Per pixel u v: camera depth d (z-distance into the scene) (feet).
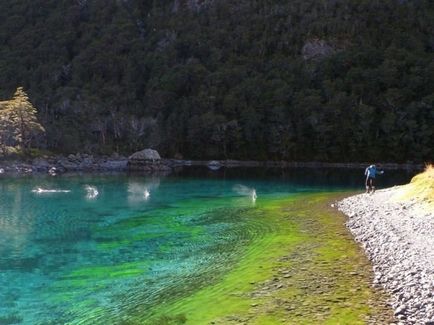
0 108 360.69
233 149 450.30
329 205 141.49
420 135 406.41
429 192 122.31
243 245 94.63
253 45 544.62
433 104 414.62
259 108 451.12
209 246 95.86
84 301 65.98
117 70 564.30
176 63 555.69
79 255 92.12
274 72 495.82
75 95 508.53
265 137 441.27
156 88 520.42
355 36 516.73
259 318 54.75
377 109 437.17
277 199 165.68
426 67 447.01
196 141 449.89
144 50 586.45
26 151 364.17
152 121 487.61
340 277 67.56
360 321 51.39
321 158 427.33
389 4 528.63
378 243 85.71
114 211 146.82
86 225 123.65
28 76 553.64
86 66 564.71
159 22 624.59
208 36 569.64
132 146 470.80
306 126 436.76
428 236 85.05
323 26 528.22
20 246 100.58
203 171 337.52
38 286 73.05
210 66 540.11
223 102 469.57
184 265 82.28
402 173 315.78
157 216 136.36
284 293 62.54
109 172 325.83
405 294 57.67
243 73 504.02
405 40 499.51
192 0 625.00
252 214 132.36
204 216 133.59
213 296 64.59
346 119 423.23
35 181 250.16
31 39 603.26
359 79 458.91
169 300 64.75
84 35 613.93
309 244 90.17
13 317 60.59
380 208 121.90
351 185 220.64
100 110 494.18
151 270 80.12
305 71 485.56
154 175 296.51
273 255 83.71
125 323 57.47
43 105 499.10
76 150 421.59
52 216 138.21
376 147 417.28
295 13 556.10
